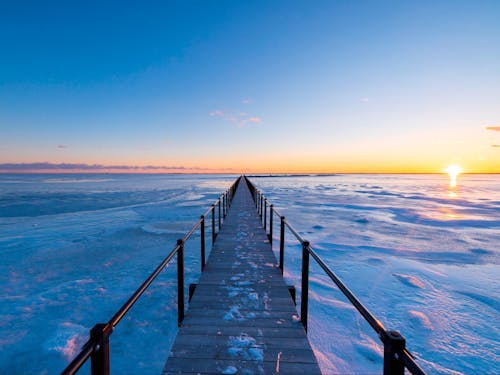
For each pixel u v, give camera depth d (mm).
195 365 1981
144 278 5984
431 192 37062
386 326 4113
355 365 3242
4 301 4922
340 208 18391
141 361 3381
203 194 29953
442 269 6656
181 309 2656
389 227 12008
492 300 4965
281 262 4023
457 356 3439
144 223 12531
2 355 3486
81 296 5105
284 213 15883
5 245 8781
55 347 3613
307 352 2152
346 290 1585
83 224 12430
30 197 26734
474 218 14711
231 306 2900
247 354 2109
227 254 4742
